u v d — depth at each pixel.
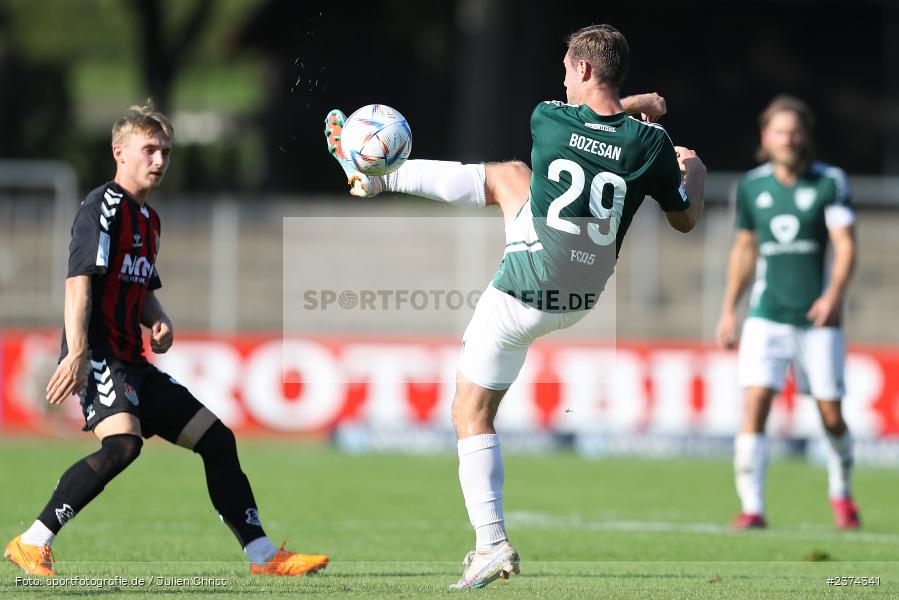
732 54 109.19
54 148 113.00
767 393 32.72
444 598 18.86
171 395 21.66
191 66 152.62
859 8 108.12
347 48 109.25
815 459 51.97
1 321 60.56
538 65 95.50
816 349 32.88
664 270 60.84
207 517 32.56
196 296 61.97
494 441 20.31
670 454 51.88
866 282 64.88
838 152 108.81
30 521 30.39
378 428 52.12
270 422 52.31
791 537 30.62
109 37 173.00
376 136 20.38
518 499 39.19
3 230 61.56
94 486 20.58
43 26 151.00
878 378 50.81
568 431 52.47
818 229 32.84
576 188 19.62
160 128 21.34
